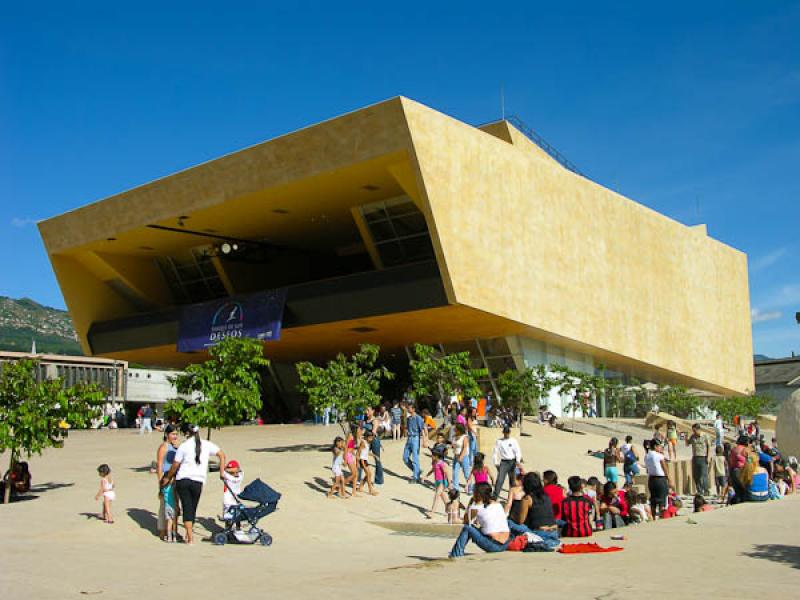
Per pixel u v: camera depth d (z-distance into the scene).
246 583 9.58
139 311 51.03
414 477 21.08
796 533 12.20
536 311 38.50
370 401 24.16
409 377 48.19
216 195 37.47
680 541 11.62
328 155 33.41
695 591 7.80
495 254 35.88
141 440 36.03
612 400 47.00
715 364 55.44
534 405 39.12
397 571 9.85
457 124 33.81
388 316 36.69
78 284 48.06
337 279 37.97
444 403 30.36
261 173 35.56
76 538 13.42
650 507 17.09
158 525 13.73
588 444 31.91
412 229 38.31
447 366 28.86
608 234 45.12
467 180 34.34
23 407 18.12
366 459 19.31
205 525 14.92
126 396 68.31
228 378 20.20
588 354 45.81
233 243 45.34
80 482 20.31
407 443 21.81
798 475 22.52
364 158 32.50
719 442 29.95
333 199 37.69
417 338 42.47
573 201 42.28
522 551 11.40
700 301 54.38
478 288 34.84
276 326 40.03
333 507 17.59
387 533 15.74
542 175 39.81
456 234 33.69
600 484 15.81
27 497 18.02
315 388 23.88
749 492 17.70
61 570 10.39
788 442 25.86
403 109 30.91
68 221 44.22
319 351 47.62
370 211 38.59
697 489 21.00
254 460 22.84
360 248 48.56
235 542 13.60
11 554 11.62
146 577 10.03
